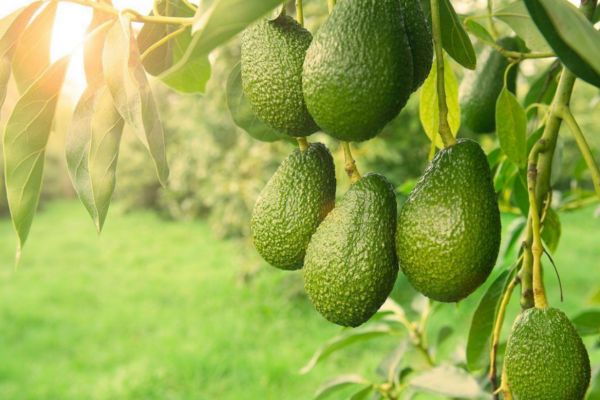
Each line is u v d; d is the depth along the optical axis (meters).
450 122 0.80
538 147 0.66
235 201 4.62
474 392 0.85
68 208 11.27
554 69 0.91
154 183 9.32
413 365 1.08
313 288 0.62
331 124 0.59
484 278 0.60
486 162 0.61
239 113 0.80
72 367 3.65
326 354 1.10
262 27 0.63
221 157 4.99
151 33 0.76
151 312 4.63
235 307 4.55
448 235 0.59
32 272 6.14
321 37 0.58
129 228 8.59
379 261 0.61
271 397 3.13
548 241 0.91
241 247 4.80
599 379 0.88
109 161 0.65
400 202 2.72
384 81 0.57
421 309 1.17
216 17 0.45
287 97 0.62
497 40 0.88
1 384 3.45
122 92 0.60
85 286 5.48
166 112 7.15
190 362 3.55
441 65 0.61
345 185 3.26
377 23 0.57
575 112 3.90
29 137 0.68
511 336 0.61
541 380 0.59
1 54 0.68
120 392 3.27
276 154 4.18
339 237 0.61
